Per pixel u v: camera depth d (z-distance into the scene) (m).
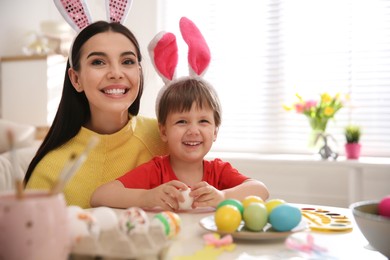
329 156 2.22
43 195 0.47
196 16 2.75
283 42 2.58
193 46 1.19
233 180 1.12
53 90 2.67
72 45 1.14
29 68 2.68
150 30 2.80
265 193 1.02
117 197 0.95
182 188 0.90
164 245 0.50
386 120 2.40
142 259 0.46
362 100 2.43
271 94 2.62
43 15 3.03
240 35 2.67
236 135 2.70
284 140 2.62
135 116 1.28
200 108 1.10
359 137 2.22
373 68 2.41
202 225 0.70
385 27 2.38
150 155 1.24
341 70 2.47
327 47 2.49
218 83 2.71
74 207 0.56
